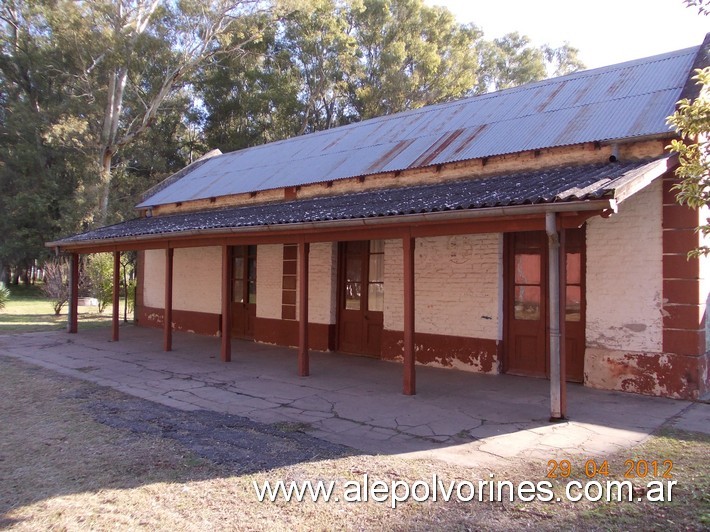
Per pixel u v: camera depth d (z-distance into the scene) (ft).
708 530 11.59
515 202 19.54
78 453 17.30
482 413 21.94
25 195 91.56
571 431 19.24
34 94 103.24
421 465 16.06
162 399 24.72
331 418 21.40
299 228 27.55
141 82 104.37
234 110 115.24
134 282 70.74
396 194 31.71
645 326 24.59
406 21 113.91
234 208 45.29
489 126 34.71
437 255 32.40
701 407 22.33
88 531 12.20
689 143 23.56
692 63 30.22
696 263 23.43
